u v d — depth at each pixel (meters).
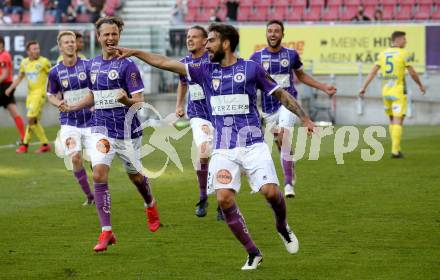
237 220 18.00
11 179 32.62
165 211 25.58
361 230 22.27
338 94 55.72
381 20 59.50
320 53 56.41
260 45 56.41
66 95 26.25
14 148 43.69
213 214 25.09
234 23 57.12
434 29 54.88
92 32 55.94
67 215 25.08
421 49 55.09
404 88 37.72
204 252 20.05
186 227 23.12
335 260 19.02
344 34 55.97
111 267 18.66
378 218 23.89
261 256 18.33
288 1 63.28
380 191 28.61
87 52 55.94
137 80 21.34
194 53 24.62
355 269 18.17
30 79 41.34
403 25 55.28
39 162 37.81
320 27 56.25
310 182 30.81
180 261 19.14
